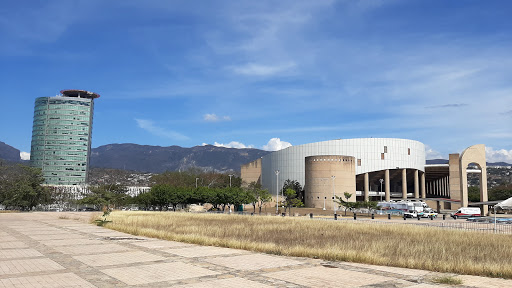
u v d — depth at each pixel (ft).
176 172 581.53
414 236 103.65
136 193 514.68
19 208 314.55
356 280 45.68
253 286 41.96
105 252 67.56
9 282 43.21
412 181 533.55
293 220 172.86
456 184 409.49
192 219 171.01
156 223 139.95
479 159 360.89
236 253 67.51
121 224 128.47
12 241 85.20
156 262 57.11
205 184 560.20
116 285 42.06
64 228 124.57
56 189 475.72
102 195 371.97
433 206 444.14
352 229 125.49
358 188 496.23
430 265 53.98
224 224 142.72
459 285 43.47
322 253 63.10
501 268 51.49
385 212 303.48
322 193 380.78
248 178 571.69
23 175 322.14
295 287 41.70
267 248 69.87
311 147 467.11
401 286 42.60
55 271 49.80
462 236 102.63
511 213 361.71
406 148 461.78
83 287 41.04
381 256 62.64
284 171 485.15
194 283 43.21
